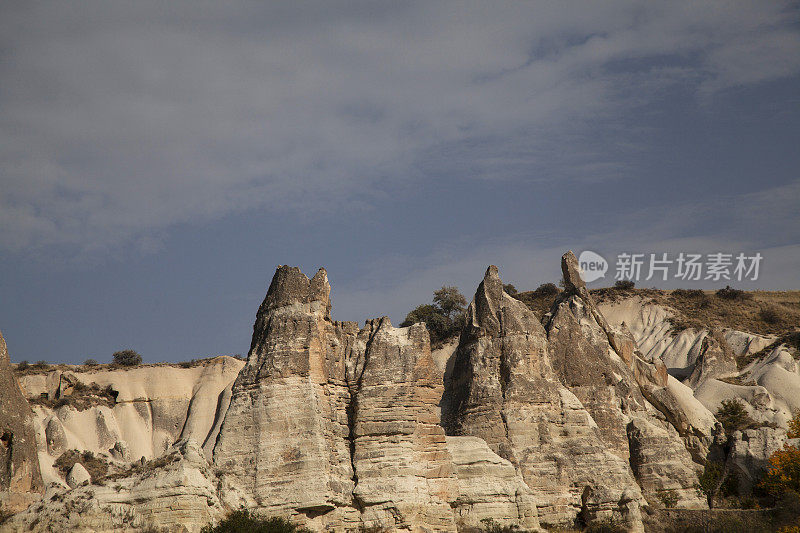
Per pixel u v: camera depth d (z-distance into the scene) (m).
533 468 67.31
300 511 57.22
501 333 72.00
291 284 63.72
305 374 60.72
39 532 51.56
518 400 69.12
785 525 65.38
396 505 59.12
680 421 79.75
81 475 74.44
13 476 58.75
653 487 73.00
